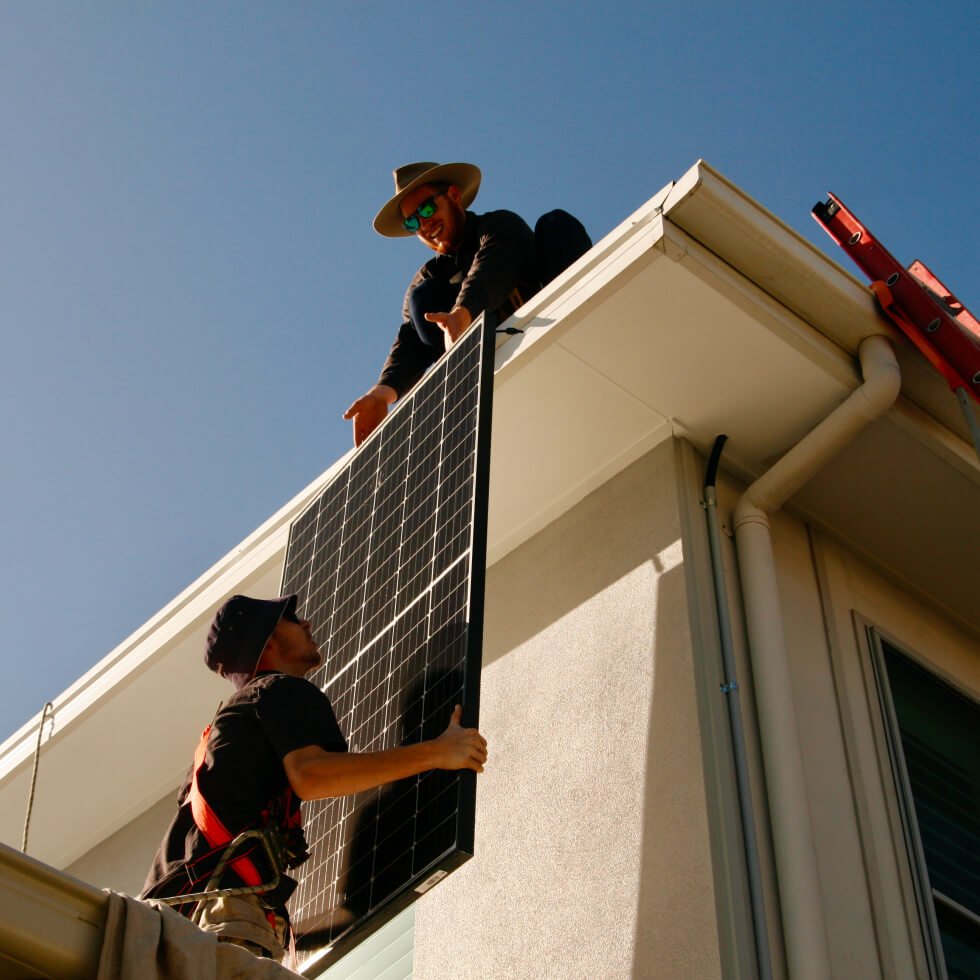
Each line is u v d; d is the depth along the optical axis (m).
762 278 6.37
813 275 6.34
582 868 5.87
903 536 7.11
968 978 5.85
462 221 7.50
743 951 5.17
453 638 4.93
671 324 6.34
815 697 6.28
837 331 6.55
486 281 6.85
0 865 3.33
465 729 4.51
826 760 6.05
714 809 5.54
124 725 8.47
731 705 5.89
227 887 4.38
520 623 6.98
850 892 5.65
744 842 5.50
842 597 6.88
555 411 6.76
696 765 5.70
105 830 9.18
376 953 6.73
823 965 5.19
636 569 6.55
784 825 5.56
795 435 6.75
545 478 7.07
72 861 9.34
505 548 7.39
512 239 7.14
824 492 6.95
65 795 8.93
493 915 6.11
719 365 6.51
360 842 5.02
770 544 6.52
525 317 6.60
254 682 4.73
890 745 6.35
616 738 6.11
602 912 5.66
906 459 6.74
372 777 4.36
